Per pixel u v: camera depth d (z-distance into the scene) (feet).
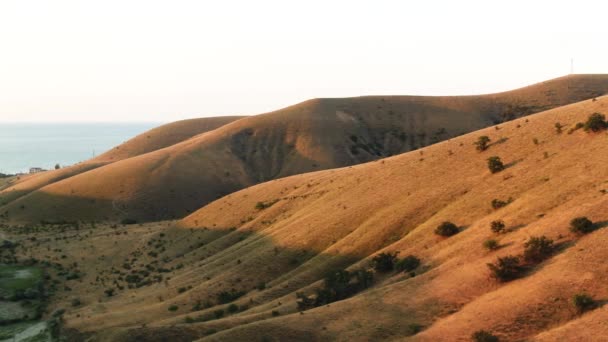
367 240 245.24
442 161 295.69
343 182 349.82
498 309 146.10
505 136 286.05
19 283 312.91
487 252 179.01
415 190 275.18
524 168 237.66
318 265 241.96
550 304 140.26
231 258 301.84
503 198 219.20
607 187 185.16
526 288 150.00
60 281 324.80
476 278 166.91
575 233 164.86
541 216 187.73
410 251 213.87
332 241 266.77
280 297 224.33
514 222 191.83
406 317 161.17
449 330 145.59
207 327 185.16
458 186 255.29
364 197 299.38
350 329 161.68
